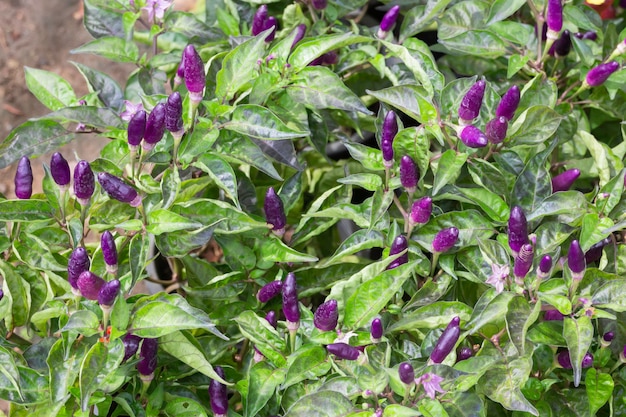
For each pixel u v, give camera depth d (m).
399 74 0.96
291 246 0.90
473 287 0.91
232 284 0.88
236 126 0.86
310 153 1.00
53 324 0.88
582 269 0.81
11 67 1.43
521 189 0.87
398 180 0.87
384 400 0.81
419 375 0.79
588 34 0.98
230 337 0.89
